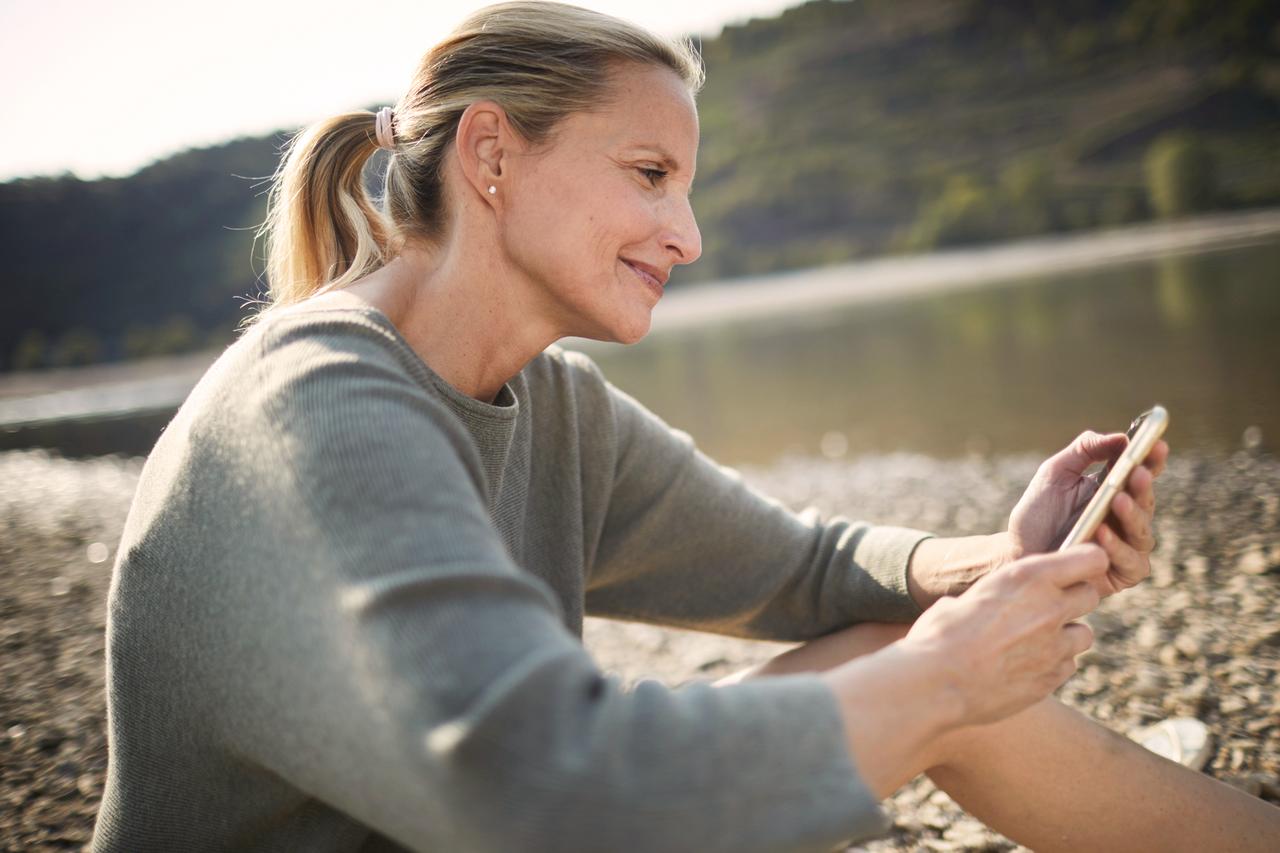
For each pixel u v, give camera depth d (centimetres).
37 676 311
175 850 104
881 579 146
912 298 2928
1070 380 1024
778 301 4059
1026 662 91
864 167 9838
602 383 150
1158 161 6153
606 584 160
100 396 2589
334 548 78
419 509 79
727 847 73
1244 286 1645
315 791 88
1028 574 93
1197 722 224
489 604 75
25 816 222
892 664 86
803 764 77
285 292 137
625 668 336
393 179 128
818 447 902
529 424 133
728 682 152
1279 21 10550
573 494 141
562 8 119
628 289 120
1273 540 405
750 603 157
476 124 117
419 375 103
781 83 12750
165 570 95
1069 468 131
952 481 677
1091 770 125
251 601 85
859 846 196
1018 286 2666
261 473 85
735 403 1255
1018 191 7594
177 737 99
